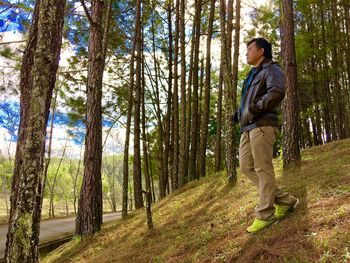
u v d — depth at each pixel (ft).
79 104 56.95
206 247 14.98
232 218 17.58
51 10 12.76
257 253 12.11
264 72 13.50
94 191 27.81
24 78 14.43
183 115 42.45
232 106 26.35
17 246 11.68
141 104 57.31
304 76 65.62
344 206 12.79
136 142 44.11
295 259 10.79
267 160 13.61
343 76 65.41
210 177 35.27
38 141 12.16
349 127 67.31
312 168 22.67
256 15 50.44
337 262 9.85
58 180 127.85
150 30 59.57
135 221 27.99
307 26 58.44
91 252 23.29
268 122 13.43
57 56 12.90
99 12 28.71
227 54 26.48
